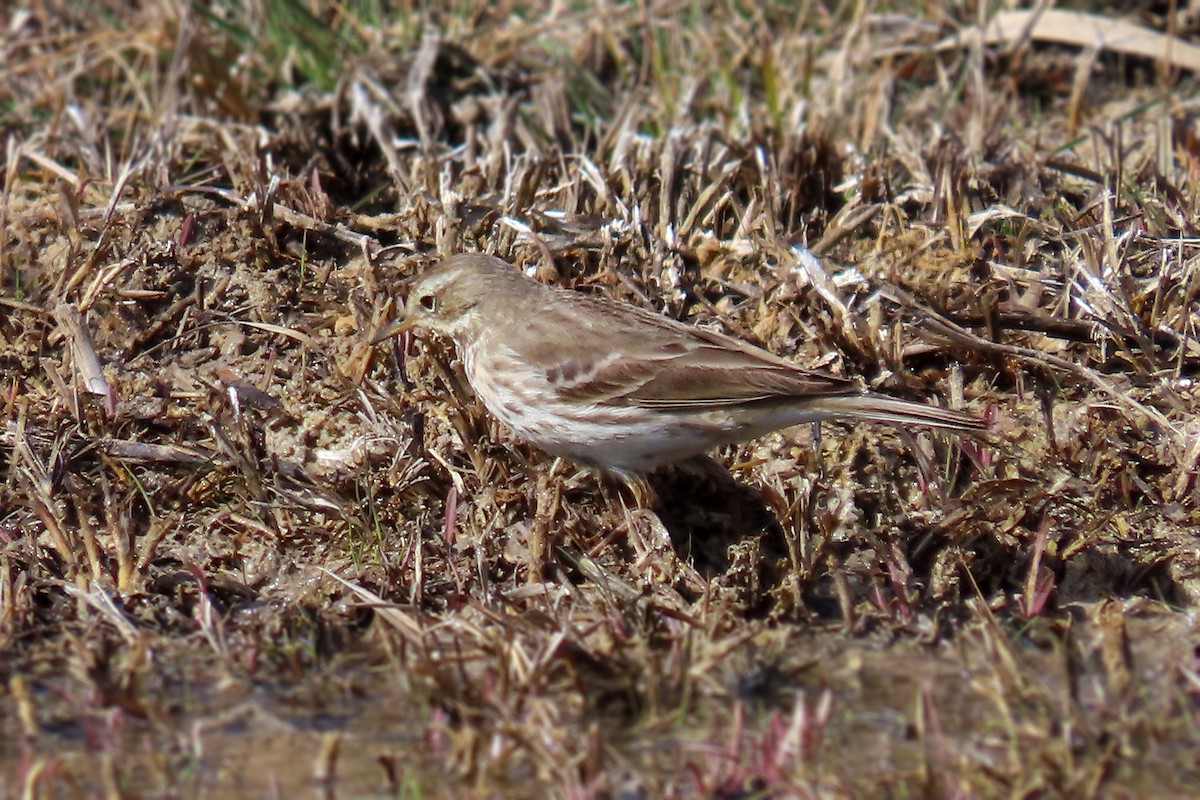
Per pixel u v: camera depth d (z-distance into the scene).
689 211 13.31
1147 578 10.70
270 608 10.38
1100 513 11.06
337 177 14.24
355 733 9.07
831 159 13.93
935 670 9.77
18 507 11.01
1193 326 12.17
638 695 9.26
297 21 16.27
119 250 12.66
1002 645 9.57
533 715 8.82
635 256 12.75
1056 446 11.36
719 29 16.73
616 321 10.92
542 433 10.98
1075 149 15.09
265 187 13.11
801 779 8.45
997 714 9.25
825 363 11.89
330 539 10.90
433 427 11.57
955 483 11.34
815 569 10.65
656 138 14.59
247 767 8.75
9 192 13.43
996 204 13.55
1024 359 11.90
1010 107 16.02
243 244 12.71
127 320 12.24
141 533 10.96
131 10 17.19
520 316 11.03
